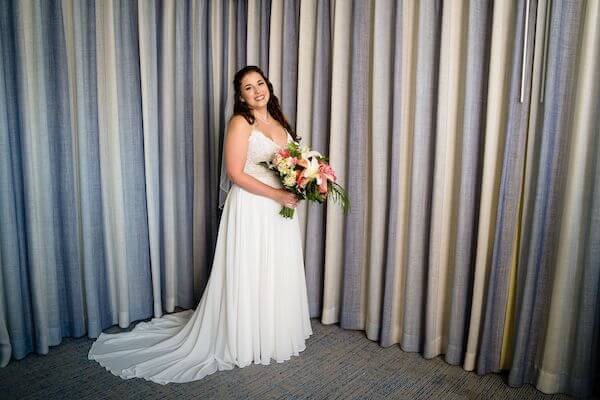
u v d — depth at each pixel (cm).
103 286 271
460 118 233
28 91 228
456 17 228
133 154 276
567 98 201
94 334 262
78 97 245
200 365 233
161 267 300
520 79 209
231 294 236
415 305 249
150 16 273
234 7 309
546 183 206
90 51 249
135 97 272
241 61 309
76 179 254
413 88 247
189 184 299
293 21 288
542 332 215
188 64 291
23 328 237
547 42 204
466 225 229
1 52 219
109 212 270
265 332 238
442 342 250
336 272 286
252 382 221
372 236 262
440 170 233
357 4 256
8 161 224
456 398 209
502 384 221
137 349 247
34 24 227
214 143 310
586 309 201
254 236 236
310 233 290
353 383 221
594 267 197
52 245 244
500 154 222
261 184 234
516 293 221
